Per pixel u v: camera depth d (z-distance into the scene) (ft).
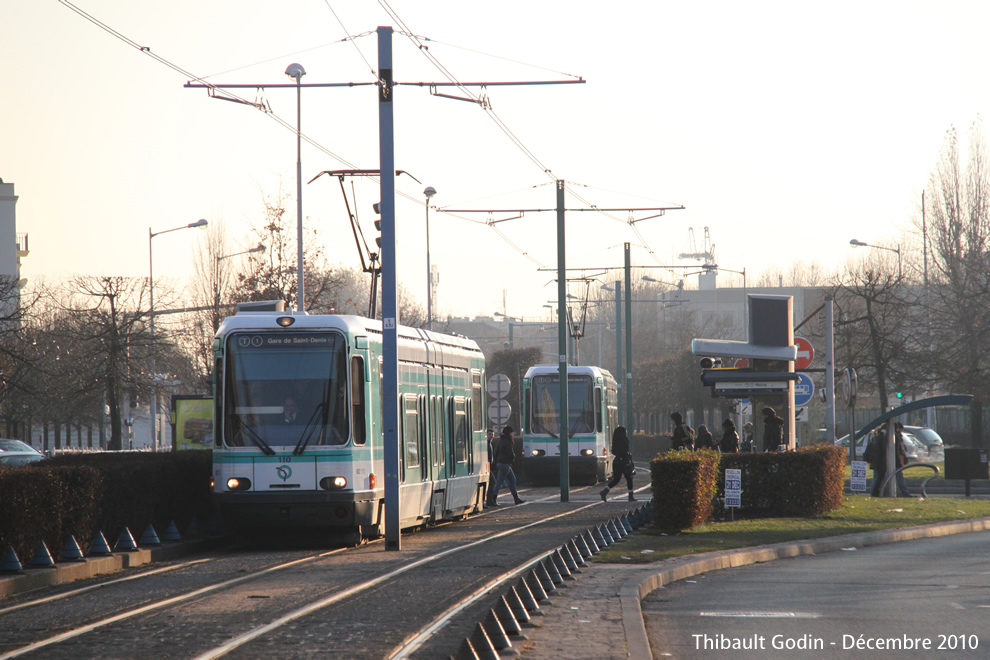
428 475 270.87
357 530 232.94
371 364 238.07
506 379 496.23
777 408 367.25
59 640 118.42
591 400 510.99
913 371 619.26
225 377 230.89
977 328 609.42
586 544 202.90
